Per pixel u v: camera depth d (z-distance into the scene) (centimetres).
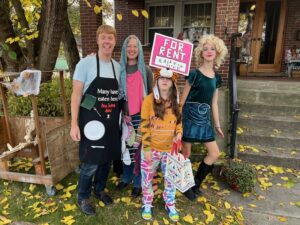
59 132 286
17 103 409
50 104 408
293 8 764
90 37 633
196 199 283
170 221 248
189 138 264
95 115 234
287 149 376
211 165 286
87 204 256
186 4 865
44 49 436
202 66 259
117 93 245
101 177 268
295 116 425
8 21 444
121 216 254
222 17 527
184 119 265
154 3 892
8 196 287
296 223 252
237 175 295
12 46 453
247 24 802
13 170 343
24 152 336
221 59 262
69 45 649
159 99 224
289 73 730
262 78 671
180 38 276
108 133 242
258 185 313
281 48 796
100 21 643
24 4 449
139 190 284
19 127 356
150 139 233
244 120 416
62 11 416
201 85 250
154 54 223
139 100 254
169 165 237
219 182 321
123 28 938
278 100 449
